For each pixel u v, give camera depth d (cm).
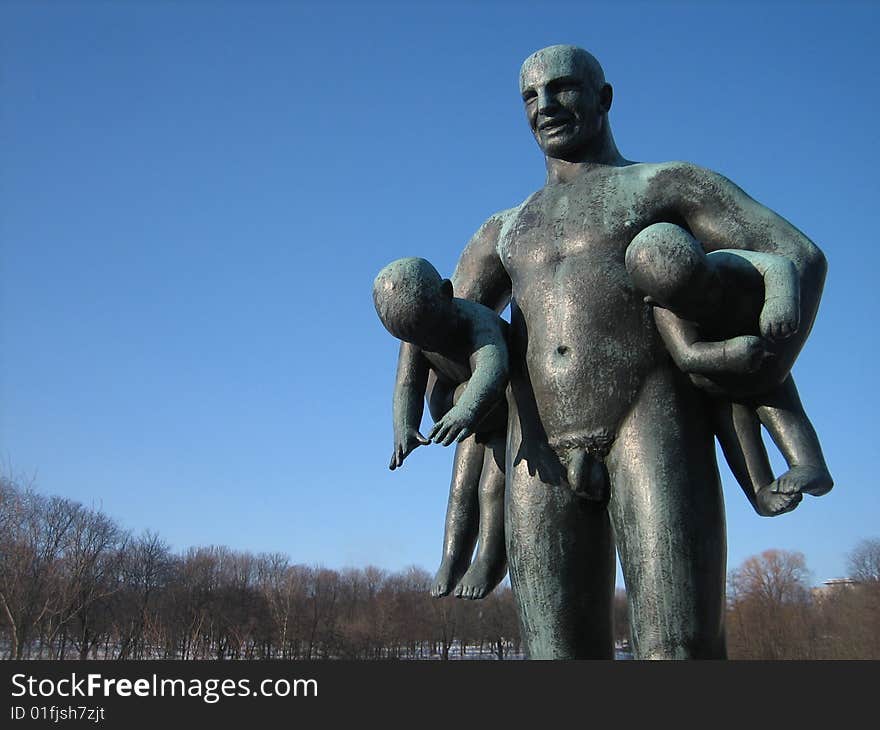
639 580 292
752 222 313
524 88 357
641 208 326
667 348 307
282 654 4903
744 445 312
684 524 291
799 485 288
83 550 3584
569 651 310
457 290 372
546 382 317
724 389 303
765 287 281
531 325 329
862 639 3662
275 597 5222
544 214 341
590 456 309
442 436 300
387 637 5091
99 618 4084
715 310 284
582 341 313
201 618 4703
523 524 317
